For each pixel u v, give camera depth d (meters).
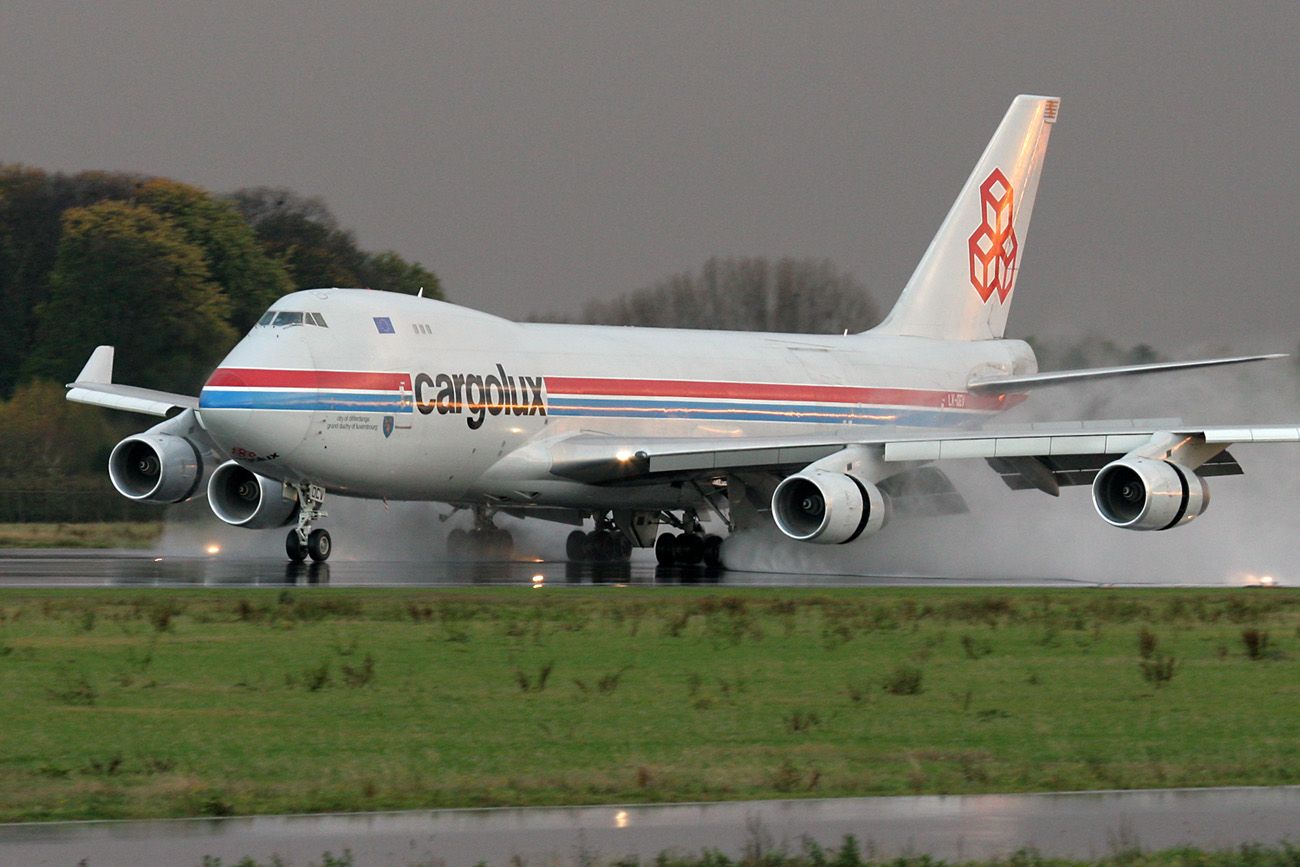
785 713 62.66
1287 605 109.06
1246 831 44.66
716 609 100.06
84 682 65.31
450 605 98.81
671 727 59.41
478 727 59.00
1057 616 99.06
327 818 45.53
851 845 41.88
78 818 45.34
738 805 47.41
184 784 49.03
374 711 62.00
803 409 171.75
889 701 65.69
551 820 45.50
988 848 42.75
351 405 133.88
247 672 71.44
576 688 67.94
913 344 190.88
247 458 133.38
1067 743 57.12
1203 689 69.44
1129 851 42.16
